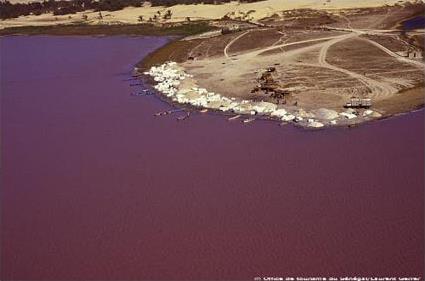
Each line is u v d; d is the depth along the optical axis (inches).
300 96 3917.3
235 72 4781.0
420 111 3444.9
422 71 4338.1
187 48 6077.8
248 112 3631.9
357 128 3233.3
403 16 7165.4
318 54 5241.1
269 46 5807.1
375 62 4749.0
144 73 5078.7
